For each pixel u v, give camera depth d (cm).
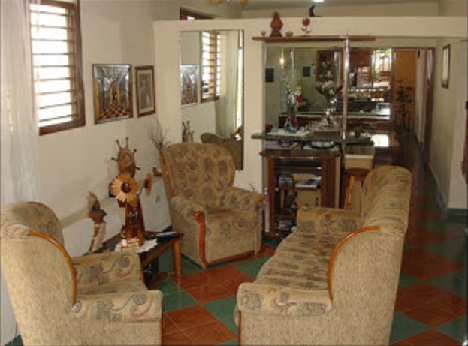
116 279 311
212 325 329
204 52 506
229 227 426
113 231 418
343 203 479
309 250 344
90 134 409
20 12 296
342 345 251
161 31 510
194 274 415
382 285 242
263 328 254
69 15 373
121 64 452
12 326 310
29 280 240
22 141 301
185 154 467
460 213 582
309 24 477
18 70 296
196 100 518
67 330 250
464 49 560
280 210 500
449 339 314
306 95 514
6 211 257
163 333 307
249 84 497
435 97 786
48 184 359
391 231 233
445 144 653
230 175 471
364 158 482
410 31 464
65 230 355
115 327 255
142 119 495
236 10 696
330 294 246
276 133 503
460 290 378
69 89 383
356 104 647
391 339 315
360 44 624
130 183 360
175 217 446
